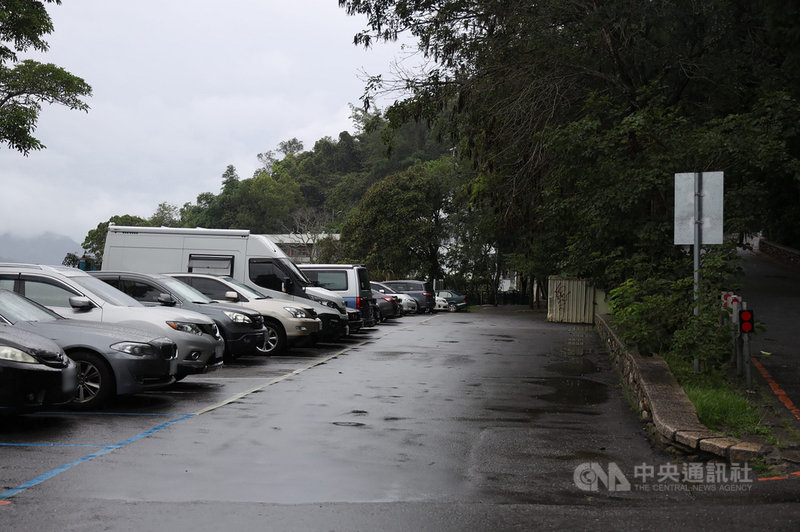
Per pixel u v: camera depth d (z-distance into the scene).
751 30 21.31
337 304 19.92
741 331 10.18
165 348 9.74
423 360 15.55
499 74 20.31
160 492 5.48
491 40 20.02
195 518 4.86
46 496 5.31
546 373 13.73
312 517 4.94
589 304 31.88
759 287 28.23
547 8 19.78
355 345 19.03
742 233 14.04
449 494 5.60
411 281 41.38
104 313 10.65
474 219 53.00
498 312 44.09
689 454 6.93
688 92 20.95
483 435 7.91
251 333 14.10
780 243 43.41
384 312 30.98
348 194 94.25
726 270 10.77
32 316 9.71
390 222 54.56
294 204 108.31
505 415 9.20
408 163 89.00
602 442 7.66
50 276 10.92
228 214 108.06
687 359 10.60
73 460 6.44
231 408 9.30
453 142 22.98
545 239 25.03
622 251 14.98
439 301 46.59
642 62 18.97
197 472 6.10
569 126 15.27
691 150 14.05
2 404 7.43
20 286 10.84
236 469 6.22
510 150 20.98
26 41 22.05
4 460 6.39
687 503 5.46
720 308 10.53
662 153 14.38
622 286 11.62
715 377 10.33
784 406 9.02
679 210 10.71
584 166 15.38
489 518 4.98
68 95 25.31
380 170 91.38
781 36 20.34
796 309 21.59
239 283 17.20
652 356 11.45
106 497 5.32
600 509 5.26
